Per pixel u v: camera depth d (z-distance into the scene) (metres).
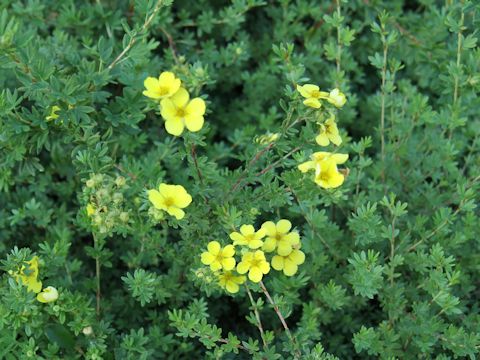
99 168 0.48
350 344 0.55
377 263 0.54
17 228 0.60
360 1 0.68
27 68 0.46
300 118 0.45
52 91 0.46
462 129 0.62
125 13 0.66
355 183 0.57
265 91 0.68
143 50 0.50
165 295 0.51
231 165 0.69
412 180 0.60
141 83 0.52
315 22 0.70
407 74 0.70
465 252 0.55
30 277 0.46
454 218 0.52
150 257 0.56
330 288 0.51
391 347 0.49
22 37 0.45
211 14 0.66
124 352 0.49
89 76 0.49
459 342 0.47
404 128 0.61
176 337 0.55
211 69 0.66
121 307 0.55
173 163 0.60
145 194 0.44
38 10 0.61
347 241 0.57
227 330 0.58
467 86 0.58
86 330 0.47
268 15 0.71
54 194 0.64
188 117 0.42
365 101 0.72
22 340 0.49
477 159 0.60
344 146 0.57
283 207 0.60
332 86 0.62
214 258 0.43
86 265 0.60
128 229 0.48
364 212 0.49
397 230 0.49
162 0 0.48
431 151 0.63
